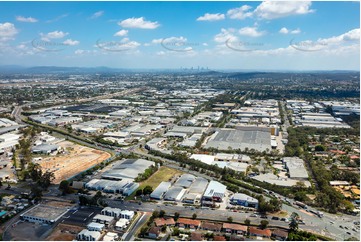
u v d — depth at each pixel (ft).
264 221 311.88
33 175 420.36
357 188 415.85
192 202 368.48
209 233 299.38
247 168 485.56
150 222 319.27
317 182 434.71
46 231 304.09
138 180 431.02
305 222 325.83
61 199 375.66
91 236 287.28
